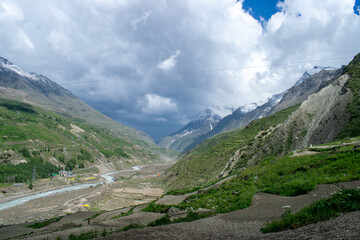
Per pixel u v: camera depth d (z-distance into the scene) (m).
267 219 21.19
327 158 39.31
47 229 59.25
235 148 136.88
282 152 85.88
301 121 97.94
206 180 112.31
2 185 158.12
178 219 28.88
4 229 74.38
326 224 14.14
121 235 21.88
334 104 94.62
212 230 20.31
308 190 30.00
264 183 41.22
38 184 177.62
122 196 135.38
